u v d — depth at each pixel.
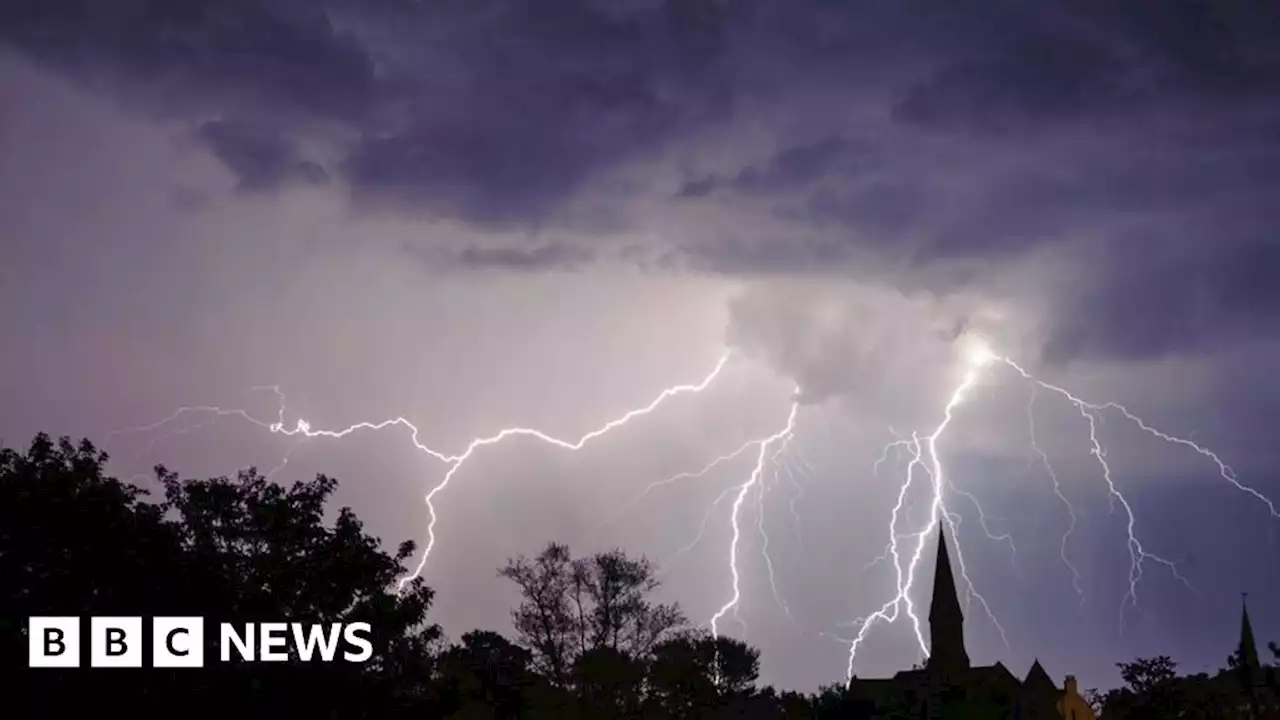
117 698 42.22
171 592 44.62
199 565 45.78
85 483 45.47
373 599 49.91
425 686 51.50
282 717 45.38
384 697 48.38
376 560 50.50
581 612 78.62
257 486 51.81
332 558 49.72
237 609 46.38
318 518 51.16
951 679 95.56
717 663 106.69
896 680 109.06
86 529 43.72
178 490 50.88
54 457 46.84
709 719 85.50
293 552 50.19
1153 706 82.38
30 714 40.56
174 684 43.56
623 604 79.38
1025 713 117.38
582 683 74.56
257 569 48.88
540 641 77.75
